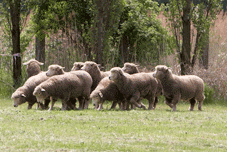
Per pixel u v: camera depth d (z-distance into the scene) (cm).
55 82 4375
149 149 2422
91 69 5012
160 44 8962
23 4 7500
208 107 5716
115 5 7406
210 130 3186
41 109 4669
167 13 7438
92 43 7194
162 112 4334
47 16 8075
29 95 4625
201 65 7331
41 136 2745
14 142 2541
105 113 4106
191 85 4831
